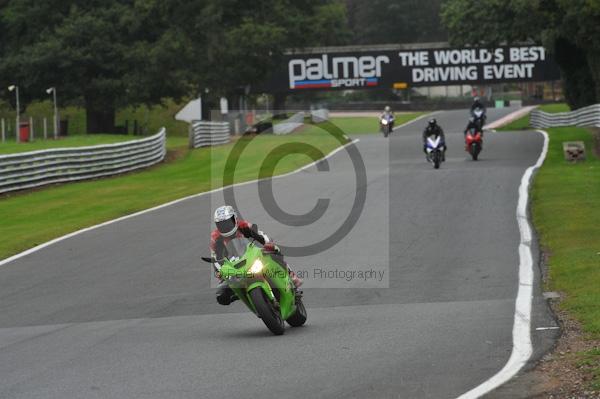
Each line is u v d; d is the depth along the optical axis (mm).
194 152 159500
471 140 125125
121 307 47094
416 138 184375
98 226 78000
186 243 66500
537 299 43594
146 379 31797
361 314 42781
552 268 51188
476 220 70750
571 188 85188
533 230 65125
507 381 29578
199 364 33688
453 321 39656
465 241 62156
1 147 154625
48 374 33344
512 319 39312
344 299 46906
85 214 86438
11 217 86062
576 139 148125
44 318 45438
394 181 100125
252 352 35344
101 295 50469
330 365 32688
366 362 32938
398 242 62969
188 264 58281
